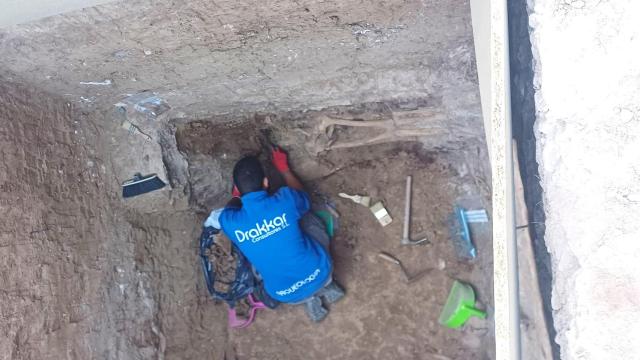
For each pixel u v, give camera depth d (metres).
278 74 2.16
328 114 2.55
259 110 2.54
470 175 2.70
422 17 1.68
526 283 1.10
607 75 0.94
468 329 2.75
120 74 2.04
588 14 0.94
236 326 2.97
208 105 2.46
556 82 0.98
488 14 0.94
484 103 1.08
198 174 2.77
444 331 2.79
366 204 2.89
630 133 0.93
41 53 1.78
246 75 2.15
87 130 2.35
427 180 2.83
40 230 2.03
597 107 0.95
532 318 1.09
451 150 2.68
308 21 1.71
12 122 1.94
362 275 2.92
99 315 2.31
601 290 0.95
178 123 2.62
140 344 2.54
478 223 2.75
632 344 0.94
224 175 2.87
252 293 2.93
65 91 2.13
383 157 2.86
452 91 2.17
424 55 1.98
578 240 0.98
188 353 2.80
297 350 2.95
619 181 0.94
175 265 2.80
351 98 2.39
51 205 2.10
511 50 1.06
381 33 1.80
